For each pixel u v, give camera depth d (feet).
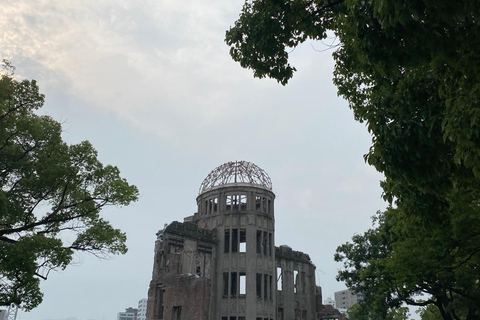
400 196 41.78
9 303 60.64
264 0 43.96
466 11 25.23
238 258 147.02
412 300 102.68
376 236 118.73
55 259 60.49
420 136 32.81
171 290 131.85
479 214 59.26
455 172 36.94
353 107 50.26
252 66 47.16
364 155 37.11
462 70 29.68
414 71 36.86
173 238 139.54
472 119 25.98
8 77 64.54
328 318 184.03
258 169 164.55
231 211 153.07
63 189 67.36
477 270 74.13
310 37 46.24
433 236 64.75
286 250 171.73
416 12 24.79
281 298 160.86
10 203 64.59
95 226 68.90
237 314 139.95
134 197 71.10
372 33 29.37
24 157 65.82
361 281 119.03
